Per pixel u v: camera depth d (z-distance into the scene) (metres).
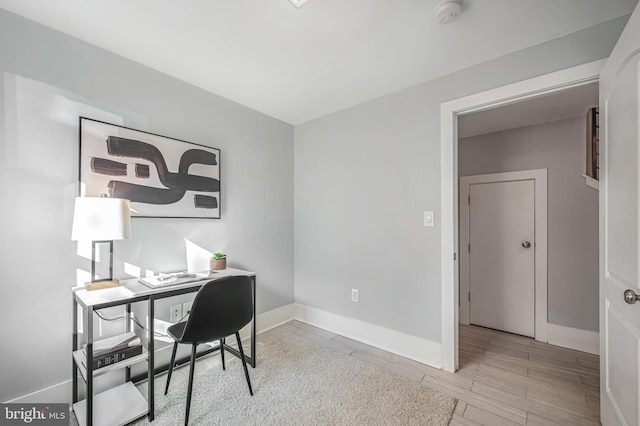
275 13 1.49
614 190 1.31
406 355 2.30
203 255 2.32
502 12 1.47
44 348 1.56
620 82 1.24
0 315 1.44
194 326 1.52
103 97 1.79
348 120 2.72
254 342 2.10
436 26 1.59
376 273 2.51
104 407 1.55
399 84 2.27
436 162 2.16
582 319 2.52
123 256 1.87
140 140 1.94
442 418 1.56
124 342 1.59
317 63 1.98
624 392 1.23
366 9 1.46
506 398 1.75
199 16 1.51
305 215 3.09
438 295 2.14
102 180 1.76
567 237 2.62
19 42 1.50
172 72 2.09
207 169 2.35
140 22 1.56
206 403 1.68
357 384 1.88
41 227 1.56
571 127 2.63
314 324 2.97
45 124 1.57
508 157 2.97
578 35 1.62
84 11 1.47
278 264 3.00
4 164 1.45
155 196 2.02
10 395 1.47
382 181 2.47
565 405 1.68
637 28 1.09
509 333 2.91
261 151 2.83
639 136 1.08
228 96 2.49
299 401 1.70
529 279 2.81
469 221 3.21
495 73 1.90
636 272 1.11
